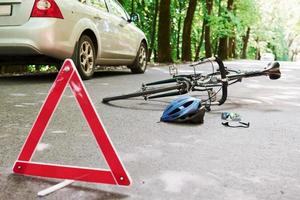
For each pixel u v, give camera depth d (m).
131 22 11.23
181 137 4.00
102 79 9.40
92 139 3.81
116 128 4.33
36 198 2.46
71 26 8.09
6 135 3.92
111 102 6.03
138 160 3.24
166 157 3.33
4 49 7.62
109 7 10.17
